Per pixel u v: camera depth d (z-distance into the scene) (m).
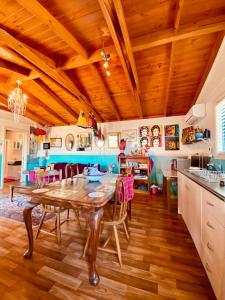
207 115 3.14
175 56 2.71
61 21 2.14
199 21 2.06
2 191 4.70
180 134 4.71
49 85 4.05
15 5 1.93
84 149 5.91
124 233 2.43
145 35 2.34
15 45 2.38
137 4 1.92
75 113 5.30
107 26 2.23
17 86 3.84
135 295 1.38
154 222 2.81
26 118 6.02
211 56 2.41
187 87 3.51
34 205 1.82
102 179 2.67
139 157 4.61
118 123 5.42
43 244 2.11
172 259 1.84
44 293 1.38
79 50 2.54
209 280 1.46
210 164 2.68
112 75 3.45
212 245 1.39
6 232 2.39
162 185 4.78
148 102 4.29
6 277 1.55
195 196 1.98
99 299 1.34
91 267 1.52
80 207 1.56
